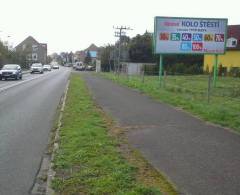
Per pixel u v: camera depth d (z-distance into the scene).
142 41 91.88
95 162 8.66
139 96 24.89
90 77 57.19
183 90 28.14
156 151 9.89
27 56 113.12
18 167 9.03
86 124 13.56
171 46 31.16
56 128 13.73
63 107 19.22
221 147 10.36
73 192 7.04
